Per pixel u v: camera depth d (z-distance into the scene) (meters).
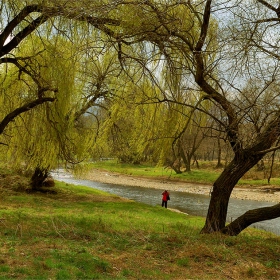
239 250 7.88
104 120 18.30
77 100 15.77
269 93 8.05
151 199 29.55
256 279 6.20
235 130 8.46
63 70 12.23
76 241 8.16
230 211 25.28
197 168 47.56
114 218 13.80
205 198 31.12
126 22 9.02
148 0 7.75
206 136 9.01
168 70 10.79
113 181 41.97
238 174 9.43
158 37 8.72
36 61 11.91
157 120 13.93
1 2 9.44
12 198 17.95
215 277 6.19
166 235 9.27
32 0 9.51
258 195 33.88
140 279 5.89
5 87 13.70
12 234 8.48
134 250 7.56
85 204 18.61
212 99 9.81
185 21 10.01
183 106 12.19
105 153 20.34
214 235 8.99
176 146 12.50
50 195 21.20
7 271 5.60
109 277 5.82
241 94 8.51
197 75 8.89
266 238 10.14
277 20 7.80
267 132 8.23
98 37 9.95
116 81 14.51
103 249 7.48
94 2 8.07
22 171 23.48
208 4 8.30
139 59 9.42
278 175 39.75
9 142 17.11
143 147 15.48
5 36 9.65
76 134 17.91
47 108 12.43
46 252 6.75
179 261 6.88
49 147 16.28
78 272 5.80
